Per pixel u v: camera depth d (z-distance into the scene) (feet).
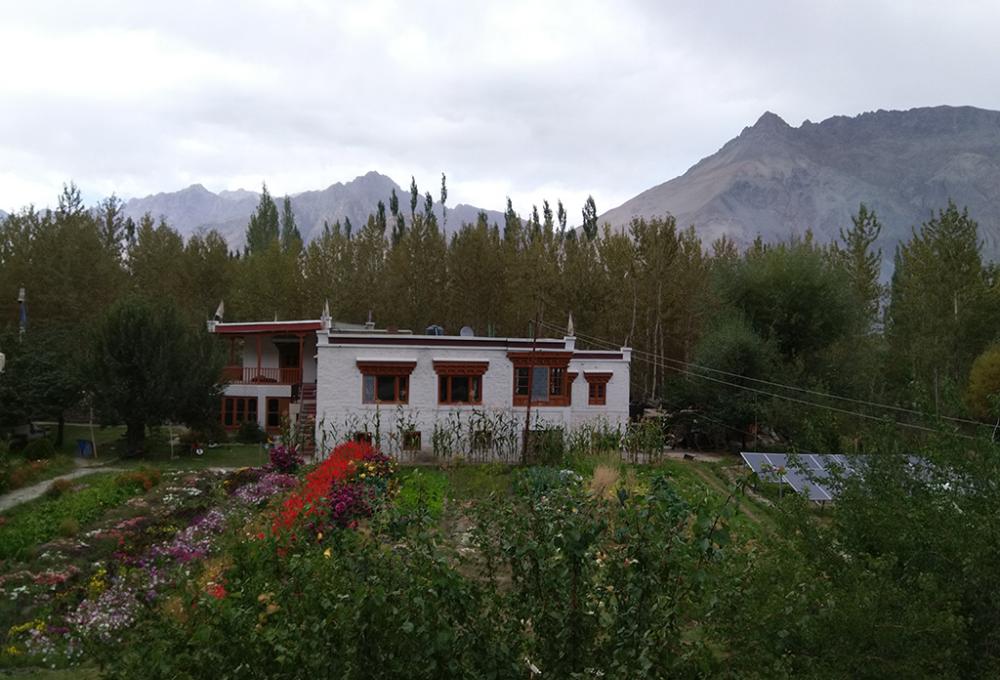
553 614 17.44
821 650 18.98
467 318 205.05
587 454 101.14
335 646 16.90
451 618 17.04
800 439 118.83
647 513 18.45
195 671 18.06
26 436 113.80
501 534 19.51
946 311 150.51
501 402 106.22
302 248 242.78
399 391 104.78
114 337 108.99
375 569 18.93
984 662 22.12
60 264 160.35
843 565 24.58
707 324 155.74
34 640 42.32
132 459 109.40
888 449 29.27
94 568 56.34
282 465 88.28
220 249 226.99
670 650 17.06
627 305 180.34
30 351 114.93
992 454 27.12
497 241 209.97
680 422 136.15
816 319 144.56
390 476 75.66
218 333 135.23
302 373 135.33
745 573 20.44
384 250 226.38
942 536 24.41
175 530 64.59
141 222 234.17
